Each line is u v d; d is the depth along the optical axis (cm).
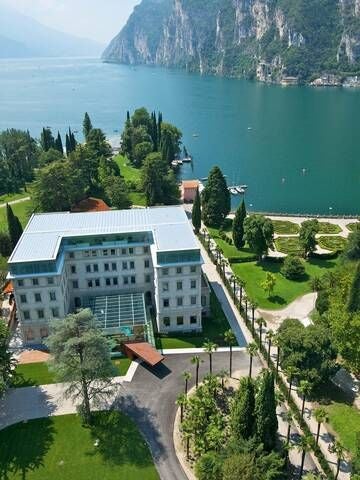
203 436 7519
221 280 12850
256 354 9012
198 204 15538
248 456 6475
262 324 10575
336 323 8812
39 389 8925
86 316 8106
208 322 10962
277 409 8362
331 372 8575
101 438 7831
